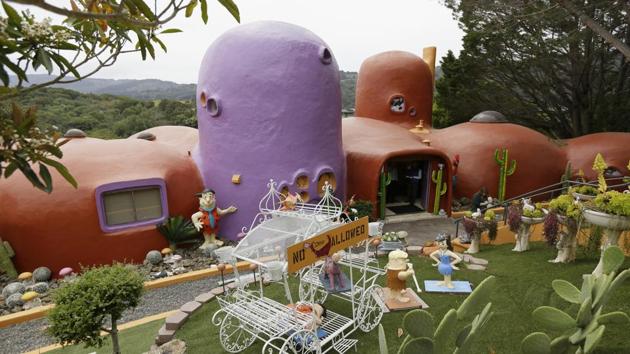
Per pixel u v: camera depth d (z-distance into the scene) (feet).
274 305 19.62
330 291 20.38
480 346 17.54
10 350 23.66
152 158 39.29
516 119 78.48
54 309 16.51
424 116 65.41
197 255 38.06
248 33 40.60
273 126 40.24
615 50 61.36
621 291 19.04
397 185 58.39
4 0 5.43
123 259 35.96
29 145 6.96
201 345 20.65
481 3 48.85
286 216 23.68
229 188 41.19
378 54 65.31
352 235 19.21
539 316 9.20
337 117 45.06
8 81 7.11
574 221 24.75
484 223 32.60
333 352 19.19
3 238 33.60
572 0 39.17
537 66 67.41
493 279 7.14
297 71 40.63
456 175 56.18
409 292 24.53
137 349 21.43
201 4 9.07
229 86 40.14
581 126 72.79
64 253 34.01
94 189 34.60
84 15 6.42
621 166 54.44
